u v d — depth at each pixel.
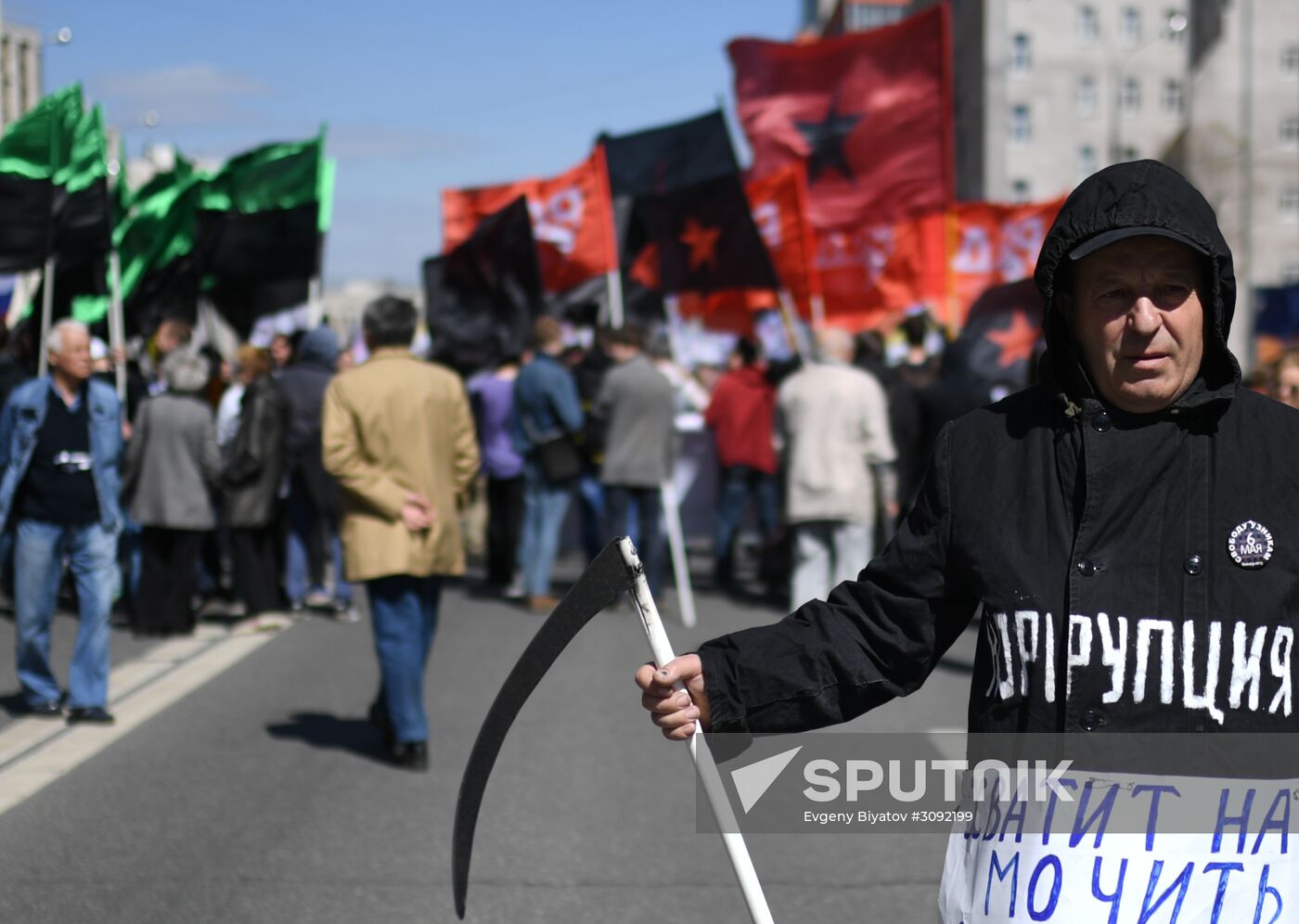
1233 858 1.98
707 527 16.64
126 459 9.86
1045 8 65.88
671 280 12.68
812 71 14.96
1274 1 62.69
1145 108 67.19
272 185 13.62
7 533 7.66
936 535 2.19
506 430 12.27
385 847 5.27
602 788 6.05
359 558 6.27
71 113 11.05
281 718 7.45
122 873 4.96
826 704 2.24
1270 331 21.59
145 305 13.54
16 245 10.91
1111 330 2.04
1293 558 1.98
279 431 10.26
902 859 5.08
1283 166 62.38
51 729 7.15
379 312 6.39
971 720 2.20
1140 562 2.02
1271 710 1.98
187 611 10.11
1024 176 66.12
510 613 11.10
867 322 15.03
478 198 16.36
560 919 4.54
